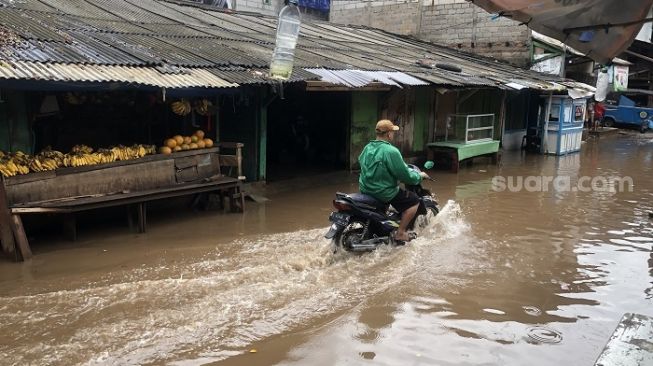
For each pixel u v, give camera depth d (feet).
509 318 15.21
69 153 21.97
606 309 16.02
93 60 22.24
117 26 30.45
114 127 26.94
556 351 13.37
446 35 65.51
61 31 25.82
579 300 16.66
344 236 20.61
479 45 63.00
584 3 16.48
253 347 13.24
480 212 28.48
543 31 18.90
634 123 80.59
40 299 15.71
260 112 31.58
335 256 20.11
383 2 70.59
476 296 16.75
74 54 22.38
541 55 59.77
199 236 22.94
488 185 36.91
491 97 51.42
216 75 25.00
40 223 22.66
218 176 26.91
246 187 31.30
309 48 39.24
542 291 17.34
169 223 24.97
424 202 22.71
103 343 13.21
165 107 28.63
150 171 23.70
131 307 15.28
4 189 18.76
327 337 13.82
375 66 37.24
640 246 22.62
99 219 24.88
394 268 19.13
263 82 25.79
